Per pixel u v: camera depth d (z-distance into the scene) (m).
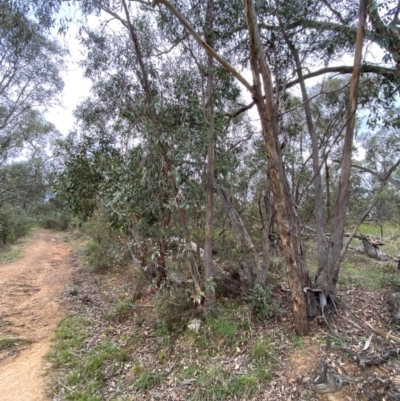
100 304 5.44
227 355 3.08
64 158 5.82
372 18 3.39
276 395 2.46
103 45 3.86
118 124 4.25
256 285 3.75
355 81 3.31
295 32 3.93
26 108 12.74
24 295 6.24
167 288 4.41
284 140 4.19
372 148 7.36
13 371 3.34
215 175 4.07
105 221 6.69
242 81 2.80
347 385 2.36
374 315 3.38
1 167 14.73
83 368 3.26
